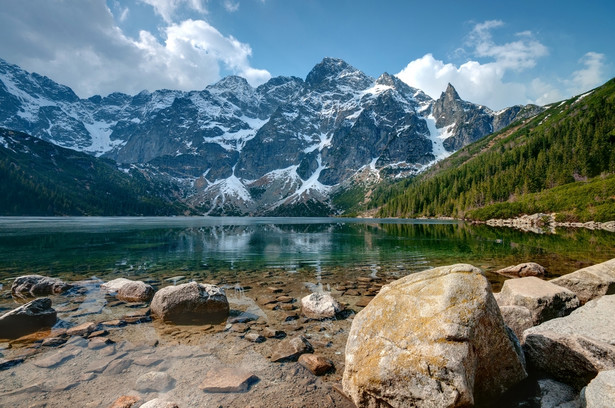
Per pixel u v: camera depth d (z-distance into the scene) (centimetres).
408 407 639
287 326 1237
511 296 1166
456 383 612
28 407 701
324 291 1797
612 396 548
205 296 1362
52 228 7631
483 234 5956
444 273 828
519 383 760
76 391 769
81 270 2455
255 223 13750
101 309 1441
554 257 2942
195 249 3872
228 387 788
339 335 1151
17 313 1164
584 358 730
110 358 947
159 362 925
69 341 1074
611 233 5494
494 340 727
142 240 4959
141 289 1642
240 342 1077
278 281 2080
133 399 731
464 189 17088
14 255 3234
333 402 746
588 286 1340
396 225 10506
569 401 692
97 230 7138
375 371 702
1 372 857
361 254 3406
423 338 696
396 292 854
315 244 4516
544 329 916
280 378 845
